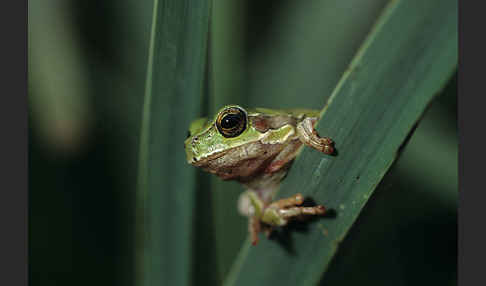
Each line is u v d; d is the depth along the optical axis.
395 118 0.19
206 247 0.22
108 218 0.24
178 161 0.21
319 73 0.24
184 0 0.20
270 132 0.21
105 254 0.23
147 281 0.21
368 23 0.24
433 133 0.23
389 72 0.19
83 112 0.23
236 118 0.21
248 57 0.24
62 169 0.23
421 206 0.24
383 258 0.24
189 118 0.20
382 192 0.20
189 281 0.21
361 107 0.19
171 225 0.21
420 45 0.18
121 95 0.24
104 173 0.24
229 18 0.24
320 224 0.20
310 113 0.21
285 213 0.20
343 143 0.19
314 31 0.24
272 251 0.21
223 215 0.24
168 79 0.20
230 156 0.21
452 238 0.24
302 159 0.20
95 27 0.23
